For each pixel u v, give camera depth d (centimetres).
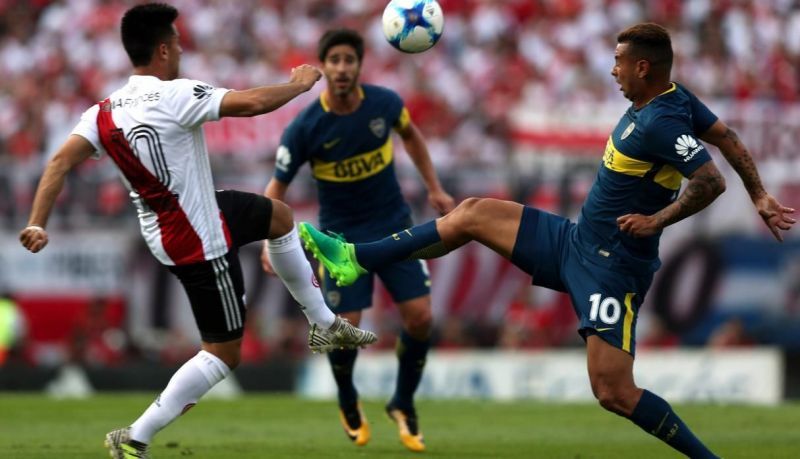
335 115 3067
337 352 3000
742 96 7138
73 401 4341
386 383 5006
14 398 4481
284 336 5644
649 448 3112
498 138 6588
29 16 7638
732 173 5888
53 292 5703
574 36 7488
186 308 5762
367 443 3142
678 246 5841
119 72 7388
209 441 3181
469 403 4497
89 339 5631
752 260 5859
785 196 6016
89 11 7675
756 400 5034
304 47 7419
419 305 3028
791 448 3088
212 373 2267
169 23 2267
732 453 2959
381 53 7300
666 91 2288
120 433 2236
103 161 5734
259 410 4116
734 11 7644
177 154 2191
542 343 5662
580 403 4550
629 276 2305
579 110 6081
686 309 5847
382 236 3145
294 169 3112
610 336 2272
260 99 2178
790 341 5816
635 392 2270
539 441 3291
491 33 7406
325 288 3100
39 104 7100
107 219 5731
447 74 7100
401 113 3127
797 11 7725
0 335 5625
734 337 5619
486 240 2419
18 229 5700
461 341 5638
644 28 2266
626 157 2284
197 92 2186
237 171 5778
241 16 7556
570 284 2338
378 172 3117
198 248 2220
